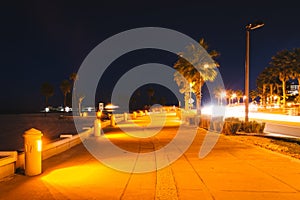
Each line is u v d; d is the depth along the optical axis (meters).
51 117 62.75
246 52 22.69
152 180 8.31
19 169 9.62
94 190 7.33
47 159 11.81
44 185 7.82
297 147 14.51
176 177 8.60
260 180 8.20
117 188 7.51
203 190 7.28
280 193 7.02
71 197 6.79
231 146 15.02
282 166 10.03
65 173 9.23
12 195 6.96
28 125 38.12
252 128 21.88
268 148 14.43
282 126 29.39
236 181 8.11
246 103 23.00
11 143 19.48
